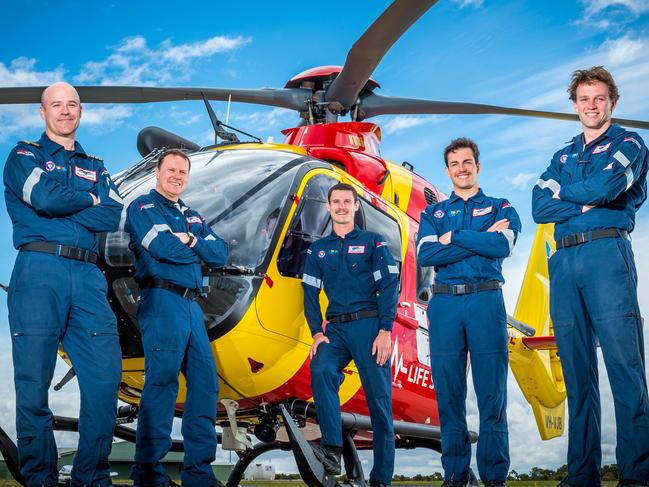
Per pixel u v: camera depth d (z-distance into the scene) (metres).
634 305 3.77
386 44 5.99
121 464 12.05
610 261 3.79
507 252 4.34
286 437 5.65
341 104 7.06
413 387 6.13
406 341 6.07
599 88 3.96
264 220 5.07
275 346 4.98
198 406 4.26
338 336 4.88
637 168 3.85
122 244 4.95
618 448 3.71
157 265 4.31
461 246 4.36
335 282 4.91
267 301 4.93
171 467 11.83
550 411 10.01
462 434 4.36
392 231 6.13
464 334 4.39
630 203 3.92
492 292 4.36
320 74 7.27
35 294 3.75
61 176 3.95
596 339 4.00
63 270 3.83
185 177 4.57
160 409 4.16
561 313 3.94
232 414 5.23
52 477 3.73
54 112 4.00
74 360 3.85
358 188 5.90
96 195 4.04
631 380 3.67
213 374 4.35
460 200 4.62
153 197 4.48
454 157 4.57
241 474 6.18
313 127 6.82
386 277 4.85
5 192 3.95
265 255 4.97
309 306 4.95
